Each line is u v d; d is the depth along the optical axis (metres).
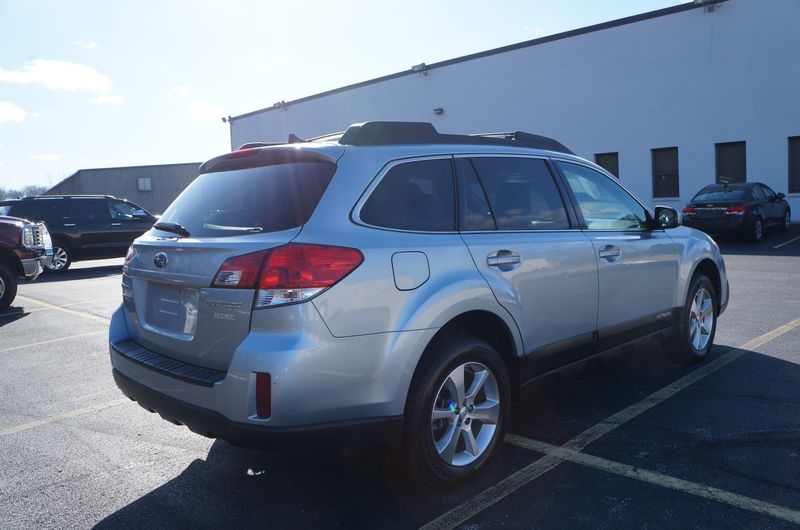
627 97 22.38
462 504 3.27
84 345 7.23
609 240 4.47
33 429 4.58
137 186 53.75
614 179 4.95
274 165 3.49
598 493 3.32
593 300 4.28
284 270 2.88
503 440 3.90
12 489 3.62
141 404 3.55
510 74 25.38
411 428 3.20
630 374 5.34
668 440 3.95
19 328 8.35
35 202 15.53
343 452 4.00
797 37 18.69
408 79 28.77
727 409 4.43
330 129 32.62
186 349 3.26
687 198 21.31
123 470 3.85
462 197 3.68
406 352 3.11
